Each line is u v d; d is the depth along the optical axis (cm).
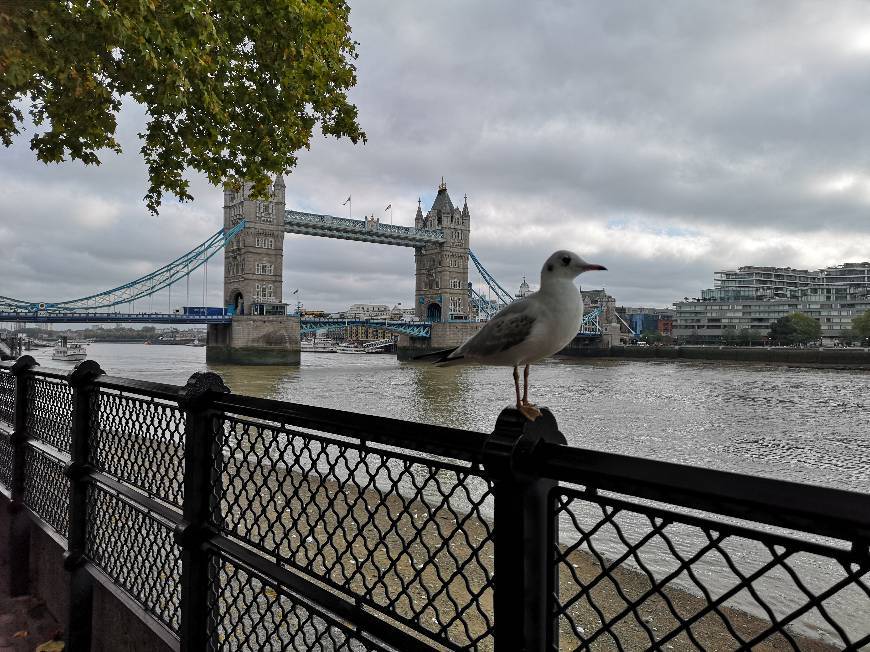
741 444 2988
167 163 710
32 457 488
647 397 5388
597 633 170
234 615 502
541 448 176
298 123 745
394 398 4938
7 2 457
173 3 545
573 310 222
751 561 1020
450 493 201
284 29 666
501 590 182
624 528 1183
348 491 1259
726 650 705
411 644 211
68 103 624
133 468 358
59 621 433
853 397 5541
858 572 122
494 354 228
